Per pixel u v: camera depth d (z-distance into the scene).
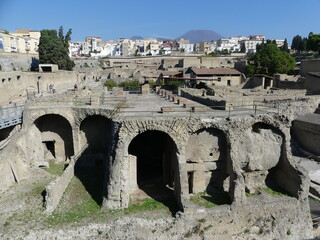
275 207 21.66
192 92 43.53
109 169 21.89
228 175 23.58
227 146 22.89
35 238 19.03
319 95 44.62
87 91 41.81
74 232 19.42
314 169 31.89
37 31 101.94
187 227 20.11
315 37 94.56
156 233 19.80
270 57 71.56
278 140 24.00
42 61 75.50
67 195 24.08
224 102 26.83
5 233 19.16
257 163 23.55
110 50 190.12
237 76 69.81
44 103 31.98
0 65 61.44
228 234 20.75
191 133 22.66
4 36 73.75
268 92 47.72
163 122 22.23
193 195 23.17
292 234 21.66
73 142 31.34
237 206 20.95
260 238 21.08
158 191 24.30
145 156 31.97
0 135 32.62
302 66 60.94
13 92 43.12
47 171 29.86
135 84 66.19
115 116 24.08
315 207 25.48
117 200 21.48
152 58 118.00
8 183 25.59
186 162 23.19
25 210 21.78
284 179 24.08
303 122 37.19
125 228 19.67
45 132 32.75
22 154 27.73
